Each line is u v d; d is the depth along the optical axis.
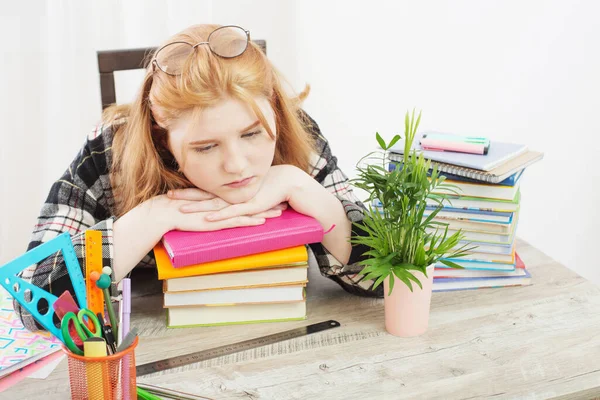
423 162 1.00
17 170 1.95
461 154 1.18
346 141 2.25
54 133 1.96
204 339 1.04
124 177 1.14
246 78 0.98
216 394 0.90
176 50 0.99
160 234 1.06
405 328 1.03
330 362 0.97
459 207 1.16
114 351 0.82
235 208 1.08
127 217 1.07
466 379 0.93
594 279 2.35
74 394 0.81
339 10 2.11
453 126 2.22
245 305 1.08
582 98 2.17
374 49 2.15
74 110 1.95
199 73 0.96
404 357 0.98
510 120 2.20
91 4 1.88
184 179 1.12
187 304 1.06
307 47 2.14
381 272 0.97
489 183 1.13
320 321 1.09
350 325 1.08
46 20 1.86
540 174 2.24
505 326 1.06
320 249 1.16
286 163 1.22
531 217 2.30
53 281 1.01
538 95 2.17
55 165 1.99
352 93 2.20
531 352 0.99
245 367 0.96
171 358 0.98
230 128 0.99
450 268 1.19
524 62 2.14
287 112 1.15
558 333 1.04
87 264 0.88
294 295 1.08
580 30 2.11
